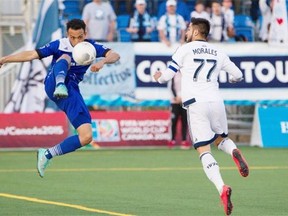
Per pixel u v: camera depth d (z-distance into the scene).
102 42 29.19
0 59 14.58
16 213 14.56
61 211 14.78
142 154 26.80
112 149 28.91
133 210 14.91
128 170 22.00
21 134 28.77
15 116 28.78
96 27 29.27
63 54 14.70
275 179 19.81
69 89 14.70
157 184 18.89
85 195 17.02
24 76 28.78
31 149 28.73
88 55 14.44
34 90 28.80
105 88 29.11
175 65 14.41
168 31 29.33
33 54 14.63
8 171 21.84
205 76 14.30
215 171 13.90
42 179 19.97
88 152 27.73
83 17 29.23
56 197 16.72
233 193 17.28
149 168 22.48
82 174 21.09
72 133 28.89
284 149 28.67
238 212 14.67
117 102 29.19
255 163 23.73
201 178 20.08
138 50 29.28
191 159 24.98
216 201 16.11
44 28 28.94
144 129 29.38
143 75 29.28
